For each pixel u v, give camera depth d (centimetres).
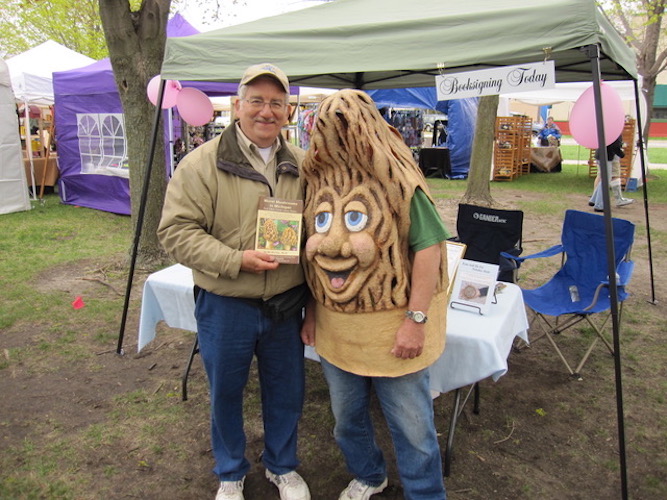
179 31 835
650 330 432
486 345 231
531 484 251
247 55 346
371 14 341
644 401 325
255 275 198
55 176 1123
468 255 436
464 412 311
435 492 213
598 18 257
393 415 203
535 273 591
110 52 535
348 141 177
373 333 191
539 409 315
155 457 271
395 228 181
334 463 267
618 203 989
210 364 211
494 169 1450
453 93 294
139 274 569
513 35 267
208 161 196
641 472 261
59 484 250
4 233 750
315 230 192
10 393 332
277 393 229
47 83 1002
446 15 288
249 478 254
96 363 374
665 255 657
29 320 448
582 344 405
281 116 197
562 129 3725
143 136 557
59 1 1454
